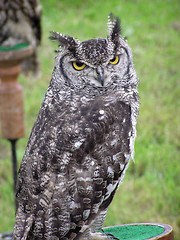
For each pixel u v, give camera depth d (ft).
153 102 48.88
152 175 40.65
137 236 21.30
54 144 19.65
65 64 20.85
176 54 57.26
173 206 38.06
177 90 50.67
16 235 19.45
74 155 19.72
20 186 19.86
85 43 21.15
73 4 68.59
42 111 20.51
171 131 45.14
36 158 19.63
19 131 31.99
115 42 21.22
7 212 37.86
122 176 20.67
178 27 62.59
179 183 40.04
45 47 59.26
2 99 31.65
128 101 21.06
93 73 20.71
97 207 20.18
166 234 20.62
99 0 68.90
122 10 66.54
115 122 20.49
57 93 20.71
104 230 22.06
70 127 19.92
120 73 21.16
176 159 42.06
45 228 19.47
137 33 61.31
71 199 19.65
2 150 44.39
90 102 20.65
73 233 19.93
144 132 44.83
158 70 54.34
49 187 19.49
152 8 66.59
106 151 20.18
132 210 38.01
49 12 66.95
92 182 19.89
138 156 42.01
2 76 31.40
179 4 67.41
